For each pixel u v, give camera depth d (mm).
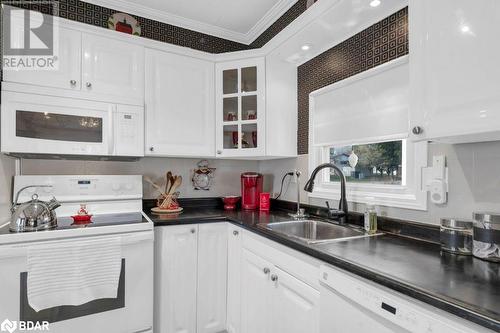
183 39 2449
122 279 1569
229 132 2295
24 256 1321
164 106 2057
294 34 1805
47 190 1773
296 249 1233
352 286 924
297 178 2223
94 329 1485
